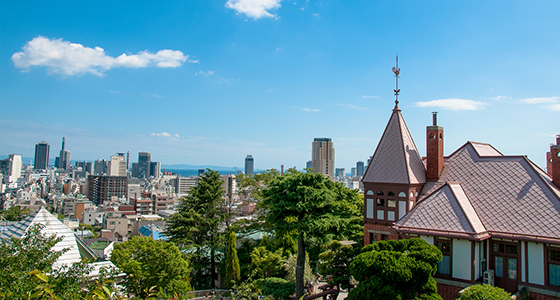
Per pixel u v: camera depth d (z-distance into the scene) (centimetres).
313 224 3173
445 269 2258
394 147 2906
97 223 16725
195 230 4706
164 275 3123
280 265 4000
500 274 2248
